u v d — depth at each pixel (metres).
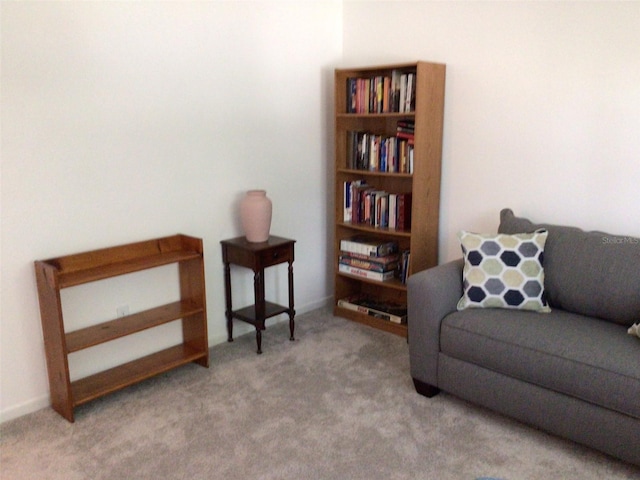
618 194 2.78
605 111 2.76
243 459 2.19
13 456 2.21
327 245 4.00
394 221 3.54
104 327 2.70
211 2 2.99
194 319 3.04
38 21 2.36
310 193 3.79
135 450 2.25
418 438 2.32
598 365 2.04
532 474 2.09
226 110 3.17
